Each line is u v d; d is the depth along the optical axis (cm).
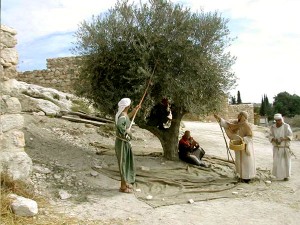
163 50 884
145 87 884
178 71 915
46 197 644
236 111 2608
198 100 945
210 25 910
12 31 671
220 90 960
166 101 991
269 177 930
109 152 1014
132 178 728
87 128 1235
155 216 598
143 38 900
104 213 598
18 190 614
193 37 917
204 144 1442
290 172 1001
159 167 922
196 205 670
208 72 918
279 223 589
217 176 905
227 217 609
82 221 554
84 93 999
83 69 978
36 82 2083
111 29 920
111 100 927
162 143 1017
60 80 2038
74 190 698
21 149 673
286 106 7169
